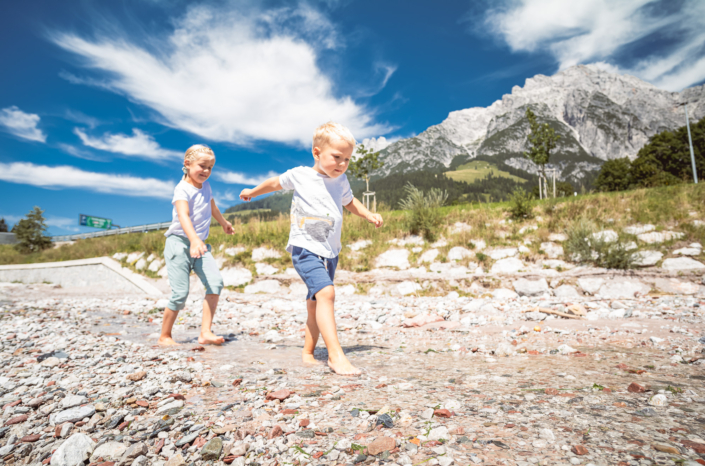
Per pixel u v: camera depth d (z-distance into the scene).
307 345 2.57
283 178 2.63
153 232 13.78
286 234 10.38
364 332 3.95
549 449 1.02
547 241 8.21
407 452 1.07
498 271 7.72
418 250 8.89
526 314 4.19
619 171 47.91
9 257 18.66
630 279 6.59
